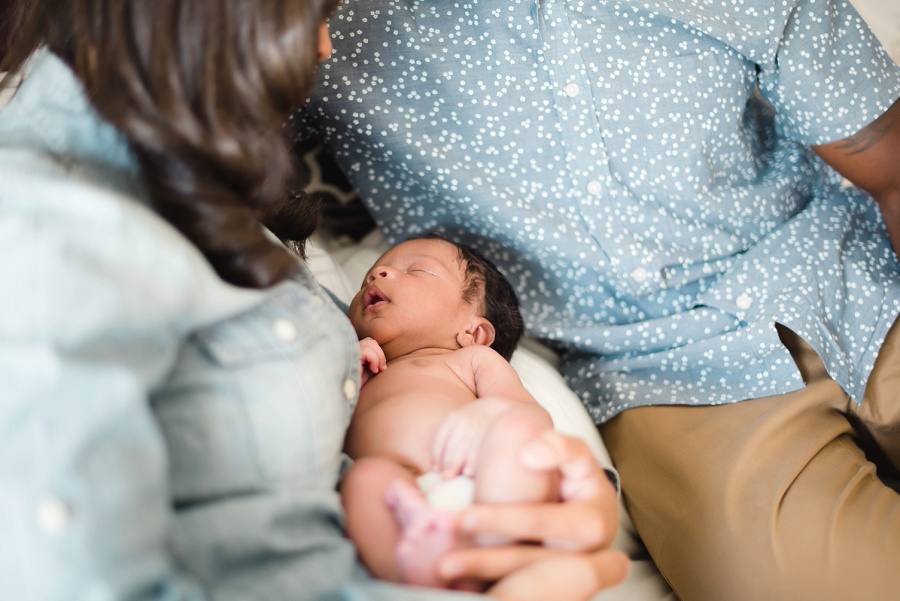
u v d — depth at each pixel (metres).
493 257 1.30
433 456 0.83
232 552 0.63
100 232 0.57
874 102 1.14
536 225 1.20
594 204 1.17
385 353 1.14
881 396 1.17
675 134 1.15
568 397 1.17
